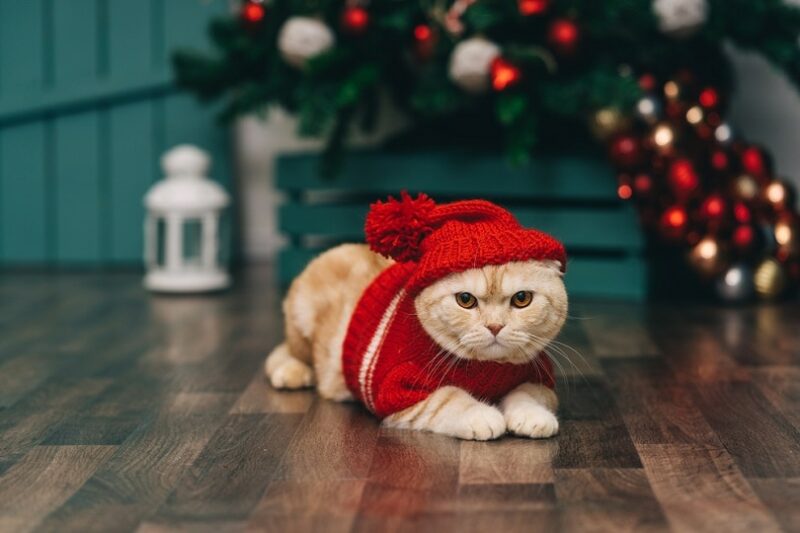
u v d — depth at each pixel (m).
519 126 2.72
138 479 1.43
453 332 1.55
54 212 3.71
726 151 2.85
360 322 1.70
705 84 2.97
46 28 3.62
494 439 1.58
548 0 2.66
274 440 1.61
